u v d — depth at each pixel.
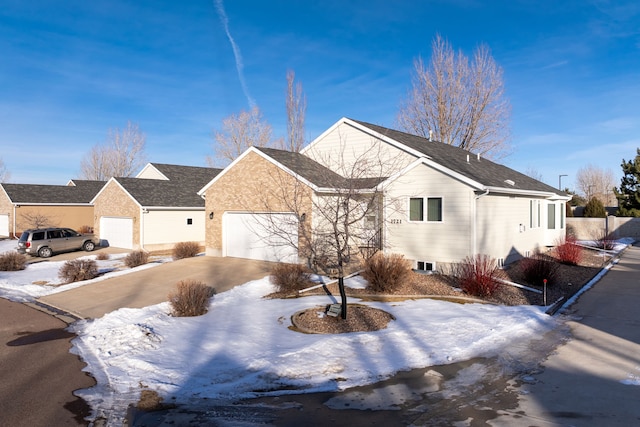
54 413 6.30
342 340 8.95
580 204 63.66
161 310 12.48
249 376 7.45
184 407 6.45
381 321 10.46
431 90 36.22
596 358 8.27
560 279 16.55
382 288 13.96
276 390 6.97
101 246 30.77
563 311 12.01
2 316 12.77
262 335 9.62
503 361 8.13
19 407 6.51
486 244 16.88
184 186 32.00
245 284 15.45
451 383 7.13
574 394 6.64
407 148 19.08
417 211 17.36
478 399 6.52
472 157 24.11
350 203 13.02
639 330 10.13
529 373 7.54
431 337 9.32
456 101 35.84
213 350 8.70
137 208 27.66
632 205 41.50
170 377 7.48
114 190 29.61
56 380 7.61
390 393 6.78
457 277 15.38
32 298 15.59
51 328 11.35
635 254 26.06
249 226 20.20
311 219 17.23
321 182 17.52
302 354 8.23
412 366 7.86
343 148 21.48
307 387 7.05
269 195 19.11
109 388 7.23
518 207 20.02
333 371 7.62
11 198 36.06
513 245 19.36
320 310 11.45
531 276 15.35
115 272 19.41
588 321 10.97
